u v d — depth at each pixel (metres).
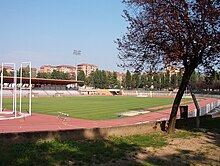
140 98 92.94
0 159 9.20
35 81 83.31
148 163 9.97
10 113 39.91
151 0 15.01
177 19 14.12
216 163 10.34
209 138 15.84
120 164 9.71
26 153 10.24
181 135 16.73
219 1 14.21
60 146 11.78
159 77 135.38
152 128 17.88
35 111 44.22
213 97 88.56
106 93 129.38
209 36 14.16
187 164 10.07
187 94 100.25
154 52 15.64
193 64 16.52
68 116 37.25
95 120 33.53
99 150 11.50
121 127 15.94
